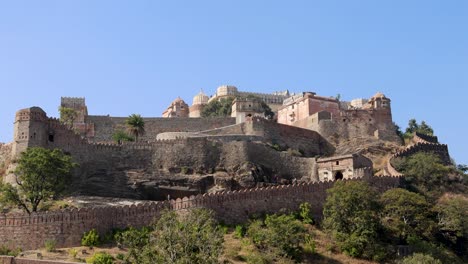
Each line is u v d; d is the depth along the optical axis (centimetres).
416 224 7800
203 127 12506
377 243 7156
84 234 6488
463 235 8069
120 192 8688
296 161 10131
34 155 7469
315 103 13612
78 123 11744
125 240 6112
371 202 7519
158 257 4766
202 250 4859
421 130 14462
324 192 8169
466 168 11006
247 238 6869
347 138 12269
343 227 7300
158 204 7062
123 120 12088
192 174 9281
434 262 6444
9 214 6400
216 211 7300
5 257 5275
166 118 12394
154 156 9350
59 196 8000
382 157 11319
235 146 9675
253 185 9131
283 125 11606
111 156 9138
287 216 7156
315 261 6656
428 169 9781
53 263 5266
